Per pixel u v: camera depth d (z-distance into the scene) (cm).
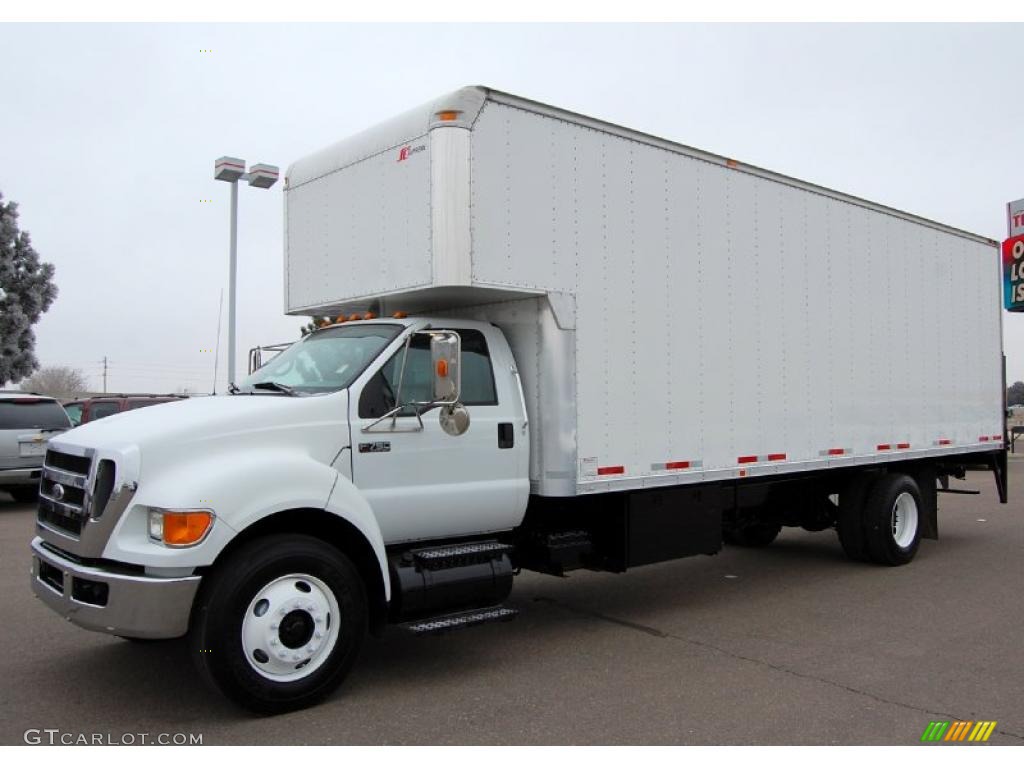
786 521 934
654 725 456
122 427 483
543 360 606
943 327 988
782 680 534
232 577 450
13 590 771
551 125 601
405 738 436
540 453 608
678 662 574
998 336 1091
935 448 965
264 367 625
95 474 457
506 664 570
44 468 534
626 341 641
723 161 725
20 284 2805
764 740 435
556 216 600
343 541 521
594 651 601
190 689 510
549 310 601
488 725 455
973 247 1049
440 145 546
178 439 460
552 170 600
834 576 872
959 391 1012
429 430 555
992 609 721
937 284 980
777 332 770
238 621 449
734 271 731
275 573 462
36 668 550
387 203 590
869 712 477
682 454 678
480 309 655
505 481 593
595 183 627
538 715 471
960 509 1415
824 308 822
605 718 466
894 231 917
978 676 541
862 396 864
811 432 802
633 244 650
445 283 541
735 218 735
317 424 506
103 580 440
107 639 618
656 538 685
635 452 643
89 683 521
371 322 595
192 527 436
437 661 577
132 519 446
